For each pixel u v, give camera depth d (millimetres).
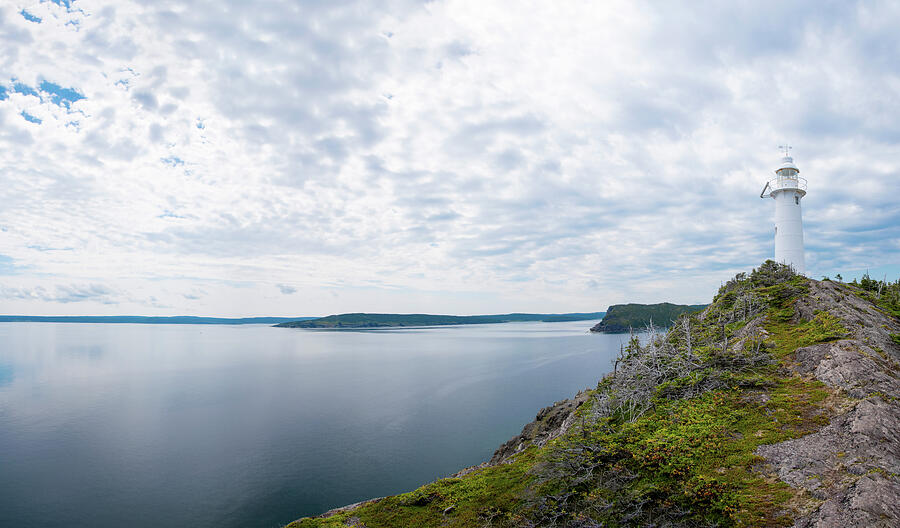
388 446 59250
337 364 147250
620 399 29016
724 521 15195
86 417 75875
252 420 73188
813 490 15164
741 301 37188
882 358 22734
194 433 66000
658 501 17266
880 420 17438
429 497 26094
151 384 109375
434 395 91250
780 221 48781
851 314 28859
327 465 52750
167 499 44344
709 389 25109
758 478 16750
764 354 26719
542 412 46219
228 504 43219
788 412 20531
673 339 35688
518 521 20281
